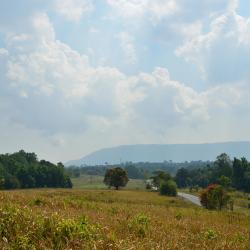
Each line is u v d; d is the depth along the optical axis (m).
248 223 35.28
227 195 98.38
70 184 179.50
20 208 16.14
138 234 16.05
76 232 13.30
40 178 169.12
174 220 24.14
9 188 154.25
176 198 122.94
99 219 17.98
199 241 16.61
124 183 154.38
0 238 12.27
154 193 138.25
